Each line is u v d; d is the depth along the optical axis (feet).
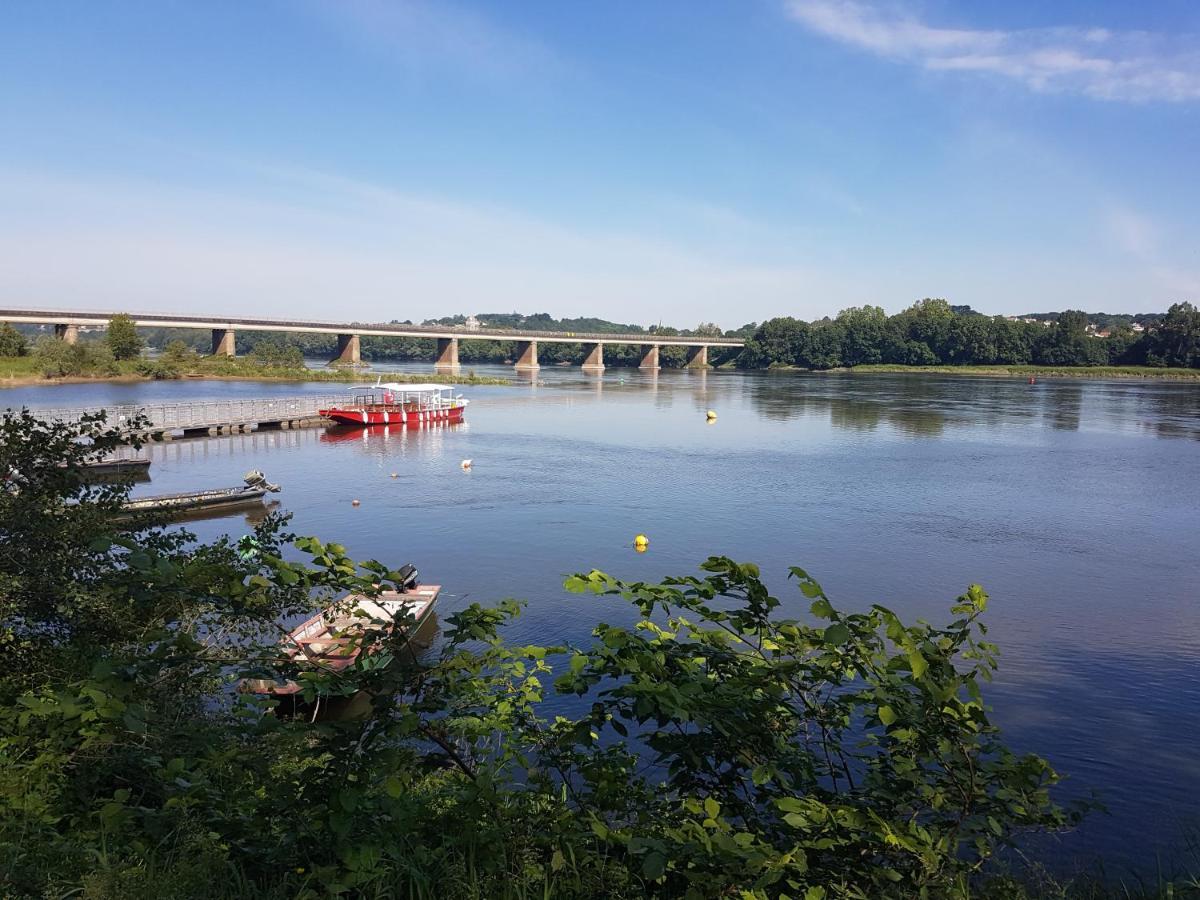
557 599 74.08
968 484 133.49
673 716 13.42
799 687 16.24
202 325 427.74
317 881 13.97
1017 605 74.23
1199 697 54.90
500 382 398.01
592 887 14.49
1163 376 469.98
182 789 16.02
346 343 498.28
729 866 12.46
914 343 561.02
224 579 15.31
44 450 27.58
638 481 135.95
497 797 15.15
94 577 25.43
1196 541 97.81
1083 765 45.75
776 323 625.00
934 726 14.42
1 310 360.28
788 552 92.53
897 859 13.98
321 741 14.90
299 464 152.97
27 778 16.76
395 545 95.30
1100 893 22.62
